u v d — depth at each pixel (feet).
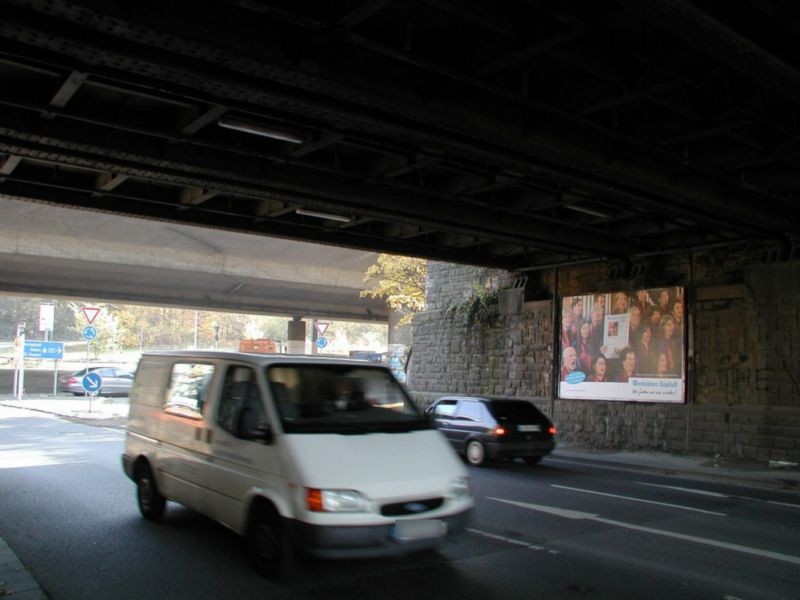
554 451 56.39
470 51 25.79
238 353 22.97
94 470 38.83
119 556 21.27
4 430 63.16
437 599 17.65
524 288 69.77
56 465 40.75
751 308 51.52
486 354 73.10
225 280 116.26
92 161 35.70
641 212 48.29
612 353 60.59
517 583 19.13
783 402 49.06
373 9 21.30
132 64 24.38
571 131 32.86
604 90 28.30
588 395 62.08
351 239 58.29
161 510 25.76
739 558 22.45
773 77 23.76
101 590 18.15
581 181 37.81
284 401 19.84
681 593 18.65
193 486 22.67
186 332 318.04
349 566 20.40
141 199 45.14
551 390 65.51
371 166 39.91
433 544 18.34
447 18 24.13
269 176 38.68
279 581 18.66
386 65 26.78
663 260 58.80
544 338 67.15
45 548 22.21
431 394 78.48
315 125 31.78
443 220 48.55
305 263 116.67
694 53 25.26
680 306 56.03
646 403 57.67
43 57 24.73
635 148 35.12
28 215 87.04
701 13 19.72
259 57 23.77
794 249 49.67
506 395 70.28
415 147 35.63
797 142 31.99
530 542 23.94
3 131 30.99
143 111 32.58
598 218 51.21
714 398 53.36
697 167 35.45
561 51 24.91
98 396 119.85
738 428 51.26
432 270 82.48
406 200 44.68
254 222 52.65
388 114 30.04
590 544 23.89
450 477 19.30
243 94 27.09
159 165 36.37
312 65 24.89
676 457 52.65
